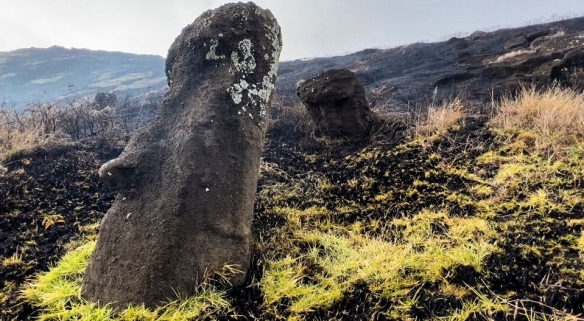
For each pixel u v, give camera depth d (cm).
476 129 368
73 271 218
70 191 337
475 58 765
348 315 181
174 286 185
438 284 188
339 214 284
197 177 201
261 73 233
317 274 208
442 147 351
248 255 212
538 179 269
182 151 207
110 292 188
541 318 160
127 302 183
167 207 195
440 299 179
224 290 194
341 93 400
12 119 493
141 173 211
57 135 467
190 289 188
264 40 238
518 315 164
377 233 255
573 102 363
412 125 410
